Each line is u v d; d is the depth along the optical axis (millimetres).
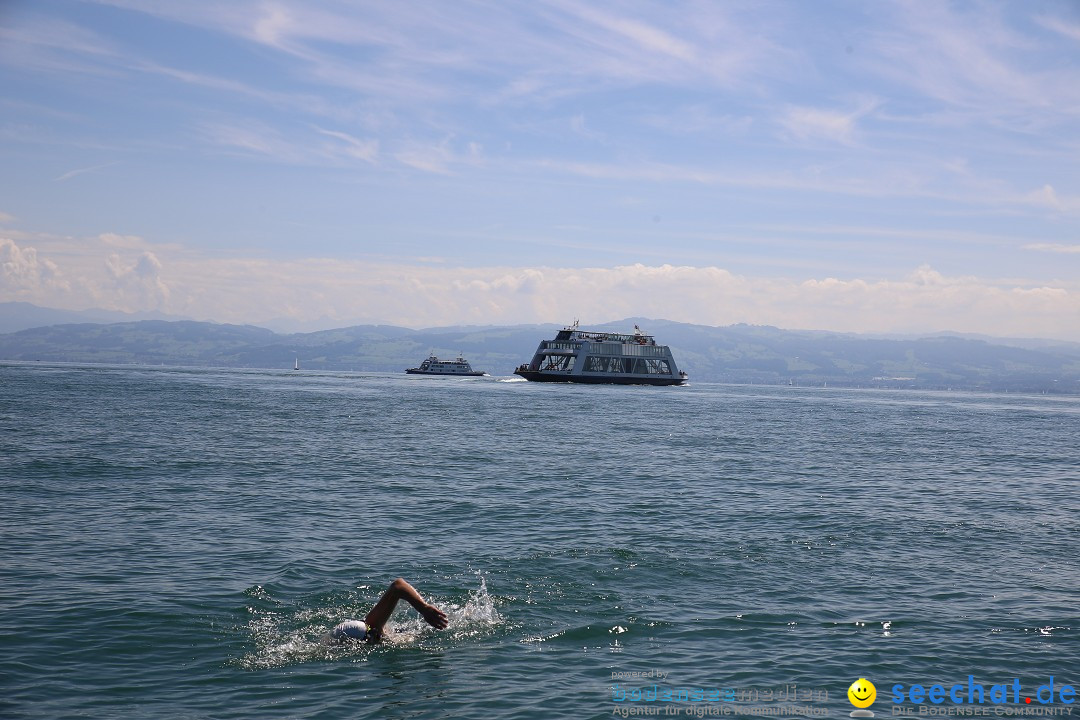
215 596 15773
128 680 11656
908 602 16422
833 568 19344
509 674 12305
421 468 37344
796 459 45875
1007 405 193875
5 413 61688
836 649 13562
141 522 22766
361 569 18172
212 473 33344
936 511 28594
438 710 10922
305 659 12750
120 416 62344
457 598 16031
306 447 45031
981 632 14547
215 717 10508
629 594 16641
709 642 13836
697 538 22578
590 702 11297
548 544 21328
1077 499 32812
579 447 49844
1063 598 16906
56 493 27266
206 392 112625
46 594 15516
